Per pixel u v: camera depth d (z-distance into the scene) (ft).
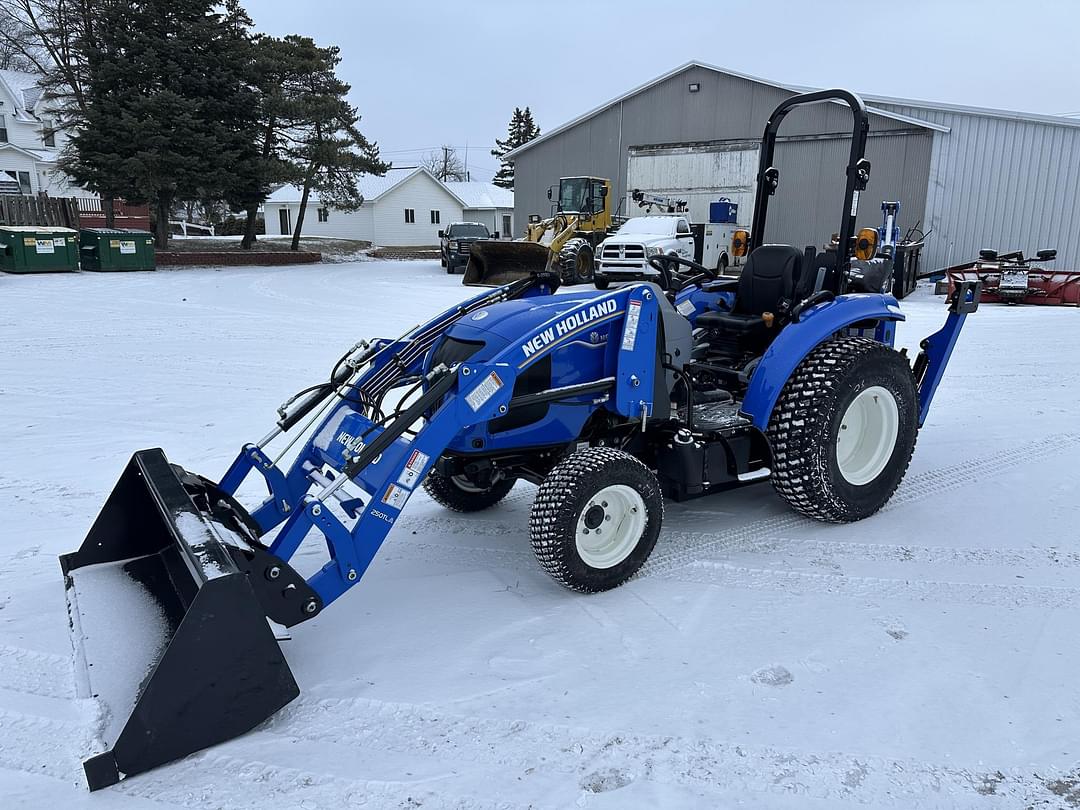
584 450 10.69
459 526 13.26
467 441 10.85
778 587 10.84
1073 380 23.86
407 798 6.89
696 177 73.56
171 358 27.07
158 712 7.22
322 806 6.80
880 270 18.61
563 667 8.94
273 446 17.15
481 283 52.95
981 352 28.66
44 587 10.79
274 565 8.49
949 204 58.59
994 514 13.33
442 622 10.00
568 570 10.19
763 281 14.37
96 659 8.24
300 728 7.86
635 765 7.29
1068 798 6.83
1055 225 54.39
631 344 11.12
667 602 10.46
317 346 29.58
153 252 65.77
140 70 72.95
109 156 71.41
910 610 10.13
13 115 132.46
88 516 13.30
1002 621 9.82
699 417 12.76
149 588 9.50
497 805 6.79
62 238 60.18
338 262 88.63
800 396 12.05
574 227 61.21
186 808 6.77
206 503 9.55
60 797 6.89
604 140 79.46
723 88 70.23
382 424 9.96
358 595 10.78
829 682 8.57
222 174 77.10
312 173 88.74
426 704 8.24
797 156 66.80
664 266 15.44
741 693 8.39
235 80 80.23
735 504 14.12
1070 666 8.82
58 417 19.48
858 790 6.95
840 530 12.80
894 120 60.34
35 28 87.25
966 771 7.17
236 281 58.08
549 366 11.02
